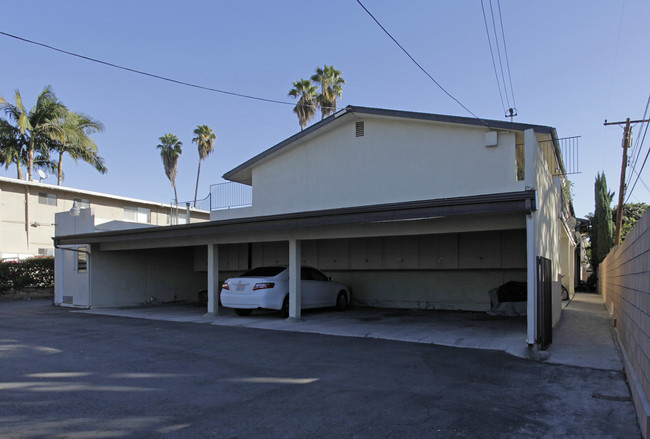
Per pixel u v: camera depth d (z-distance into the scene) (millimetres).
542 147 12945
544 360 7695
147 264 18969
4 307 17594
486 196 8250
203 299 19000
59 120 31969
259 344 9141
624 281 8055
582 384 6250
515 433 4523
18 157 31078
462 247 14586
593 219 31500
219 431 4523
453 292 15430
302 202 16078
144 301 18703
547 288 8852
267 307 12758
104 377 6578
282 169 16781
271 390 5926
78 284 17500
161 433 4469
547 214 10656
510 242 13844
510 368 7137
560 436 4477
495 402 5453
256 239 13258
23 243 26594
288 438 4363
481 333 10211
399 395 5703
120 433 4457
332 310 15469
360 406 5285
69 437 4344
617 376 6680
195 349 8641
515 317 13141
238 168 17938
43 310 16359
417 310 15445
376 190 14406
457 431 4551
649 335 4676
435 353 8211
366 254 16344
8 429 4531
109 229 17609
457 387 6066
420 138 13781
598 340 9500
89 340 9680
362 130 14961
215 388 6016
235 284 13289
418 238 15375
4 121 30328
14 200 26438
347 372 6859
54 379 6461
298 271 12688
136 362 7539
